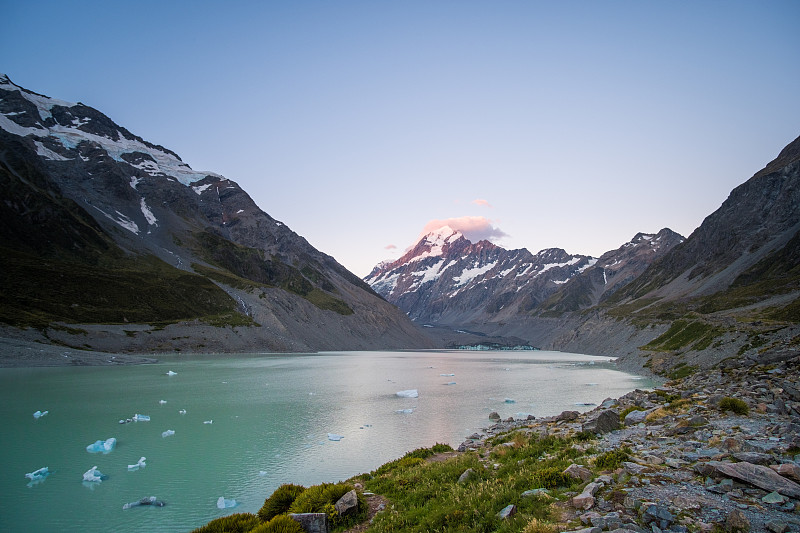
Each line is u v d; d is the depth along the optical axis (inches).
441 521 571.5
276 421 1731.1
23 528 798.5
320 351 7751.0
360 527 644.7
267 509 726.5
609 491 543.5
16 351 3420.3
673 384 1759.4
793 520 430.6
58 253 6102.4
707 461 614.9
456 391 2659.9
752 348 2391.7
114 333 4694.9
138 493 970.7
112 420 1688.0
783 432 732.7
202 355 5039.4
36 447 1309.1
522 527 492.1
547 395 2455.7
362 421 1738.4
